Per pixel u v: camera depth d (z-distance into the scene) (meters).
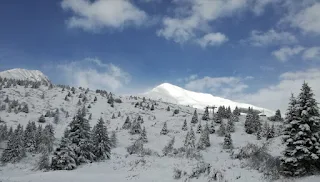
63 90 192.50
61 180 24.09
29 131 68.69
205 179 22.16
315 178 21.44
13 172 38.94
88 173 28.34
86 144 40.97
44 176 26.64
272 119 107.50
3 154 55.50
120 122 121.06
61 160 35.62
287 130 25.09
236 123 103.69
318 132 23.75
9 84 173.88
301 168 22.95
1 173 37.25
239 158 32.97
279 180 22.03
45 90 185.75
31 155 59.84
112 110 152.50
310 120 23.70
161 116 132.62
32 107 140.00
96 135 45.50
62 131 102.88
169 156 44.97
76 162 38.56
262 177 22.42
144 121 120.00
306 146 23.58
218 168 24.92
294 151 23.19
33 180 23.95
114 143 70.88
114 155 51.56
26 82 196.62
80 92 198.50
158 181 22.59
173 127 103.00
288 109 25.45
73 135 40.34
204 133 70.69
